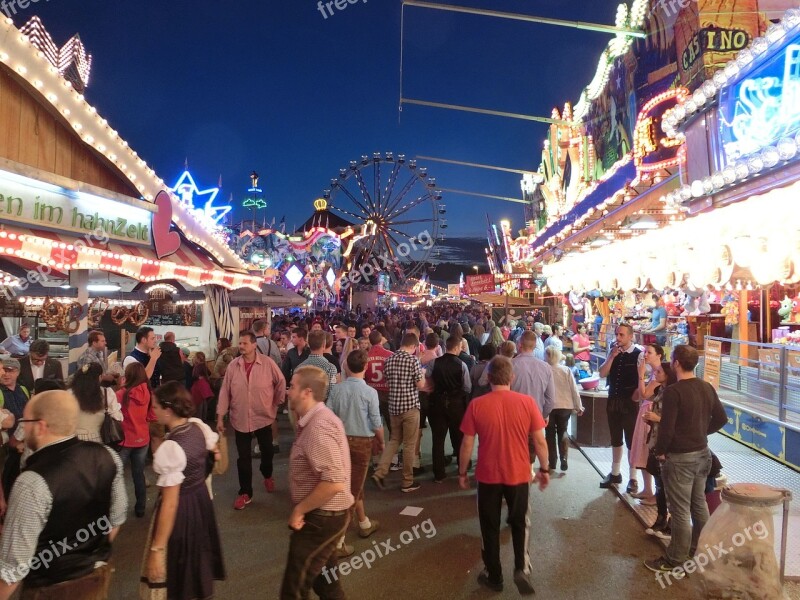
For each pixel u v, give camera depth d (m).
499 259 32.50
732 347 10.16
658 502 4.93
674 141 7.65
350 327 10.45
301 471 3.20
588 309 17.30
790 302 9.73
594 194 10.61
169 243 9.33
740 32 7.31
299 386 3.26
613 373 6.35
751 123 5.21
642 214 8.85
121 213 8.23
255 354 5.94
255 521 5.38
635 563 4.47
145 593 2.96
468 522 5.38
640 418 5.64
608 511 5.61
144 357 6.60
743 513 3.78
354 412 4.99
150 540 3.01
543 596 3.96
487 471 4.09
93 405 4.47
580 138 13.94
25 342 8.95
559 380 6.91
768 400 7.43
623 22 10.41
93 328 9.02
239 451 5.83
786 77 4.72
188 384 8.59
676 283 5.61
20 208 6.48
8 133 6.49
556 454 7.04
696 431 4.21
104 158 7.90
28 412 2.51
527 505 4.12
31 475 2.37
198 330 11.77
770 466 6.64
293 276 21.92
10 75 6.47
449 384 6.67
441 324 14.39
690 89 7.79
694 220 5.24
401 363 6.27
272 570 4.38
